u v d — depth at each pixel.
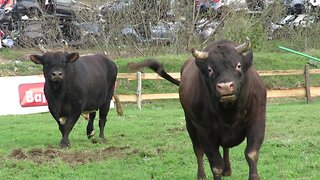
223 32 29.09
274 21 31.69
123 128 16.72
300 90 23.95
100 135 14.94
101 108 15.15
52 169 10.92
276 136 14.27
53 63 13.22
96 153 12.53
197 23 29.95
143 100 25.12
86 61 14.59
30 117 20.44
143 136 15.17
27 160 11.70
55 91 13.45
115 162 11.50
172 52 29.69
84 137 15.34
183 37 29.77
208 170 10.61
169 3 29.59
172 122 17.73
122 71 26.81
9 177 10.45
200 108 8.40
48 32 29.02
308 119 17.19
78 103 13.80
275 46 31.38
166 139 14.40
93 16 29.17
